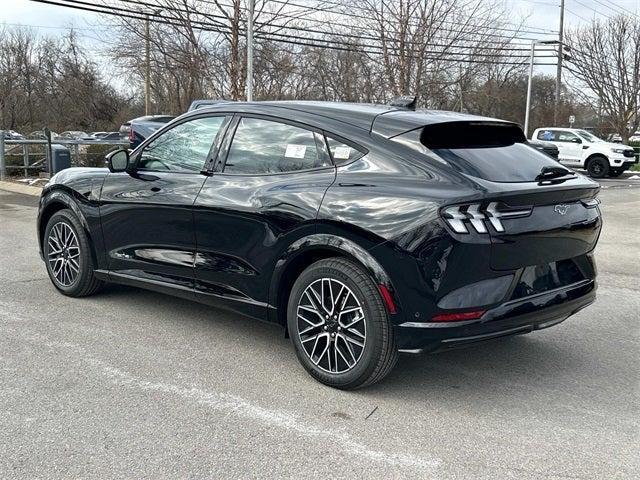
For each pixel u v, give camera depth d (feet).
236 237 14.32
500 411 12.32
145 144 17.04
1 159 52.03
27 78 196.54
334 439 11.05
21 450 10.43
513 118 153.07
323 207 12.74
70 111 190.70
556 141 85.20
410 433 11.34
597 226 14.08
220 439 10.95
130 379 13.37
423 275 11.50
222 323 17.21
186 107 78.18
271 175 14.21
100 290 19.53
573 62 124.77
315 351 13.32
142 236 16.51
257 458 10.36
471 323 11.59
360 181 12.66
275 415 11.91
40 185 47.98
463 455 10.62
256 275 14.07
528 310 12.19
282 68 79.51
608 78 120.16
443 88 82.99
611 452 10.81
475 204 11.44
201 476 9.80
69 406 12.03
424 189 11.85
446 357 15.23
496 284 11.82
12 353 14.65
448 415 12.09
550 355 15.51
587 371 14.49
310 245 12.91
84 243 18.25
